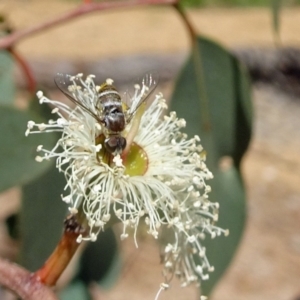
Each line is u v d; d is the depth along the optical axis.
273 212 0.38
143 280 0.32
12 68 0.22
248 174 0.42
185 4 0.79
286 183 0.41
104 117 0.13
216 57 0.20
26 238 0.19
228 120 0.20
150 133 0.14
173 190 0.13
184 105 0.20
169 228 0.14
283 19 0.72
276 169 0.43
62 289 0.22
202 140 0.20
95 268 0.23
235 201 0.19
